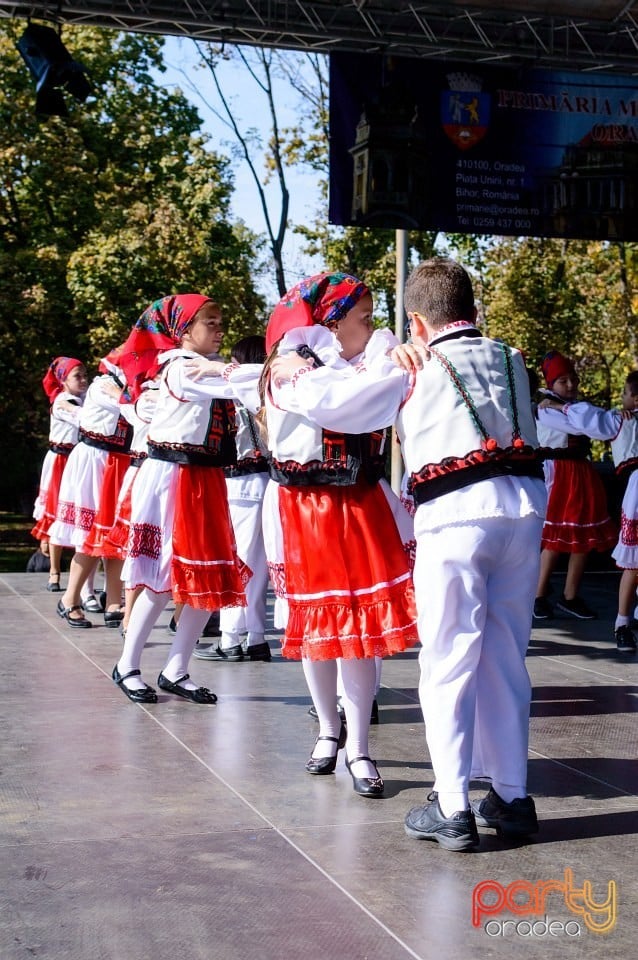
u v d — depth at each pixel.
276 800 3.38
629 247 19.14
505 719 3.04
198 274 14.93
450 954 2.34
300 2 8.27
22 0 7.73
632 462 6.42
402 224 9.30
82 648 5.94
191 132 18.08
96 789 3.46
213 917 2.51
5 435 17.48
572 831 3.12
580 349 18.83
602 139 9.62
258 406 3.97
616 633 6.32
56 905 2.57
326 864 2.84
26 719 4.36
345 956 2.32
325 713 3.69
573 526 7.39
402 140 9.20
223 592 4.61
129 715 4.45
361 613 3.38
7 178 16.20
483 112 9.34
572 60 9.02
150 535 4.60
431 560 2.93
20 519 21.89
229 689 4.98
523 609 3.03
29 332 15.24
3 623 6.77
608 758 3.91
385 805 3.34
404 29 8.66
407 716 4.52
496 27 8.86
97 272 14.43
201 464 4.59
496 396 2.94
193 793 3.44
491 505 2.87
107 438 6.61
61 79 7.86
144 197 16.41
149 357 4.77
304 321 3.43
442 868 2.82
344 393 3.00
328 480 3.39
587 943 2.40
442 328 3.02
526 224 9.56
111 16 7.94
